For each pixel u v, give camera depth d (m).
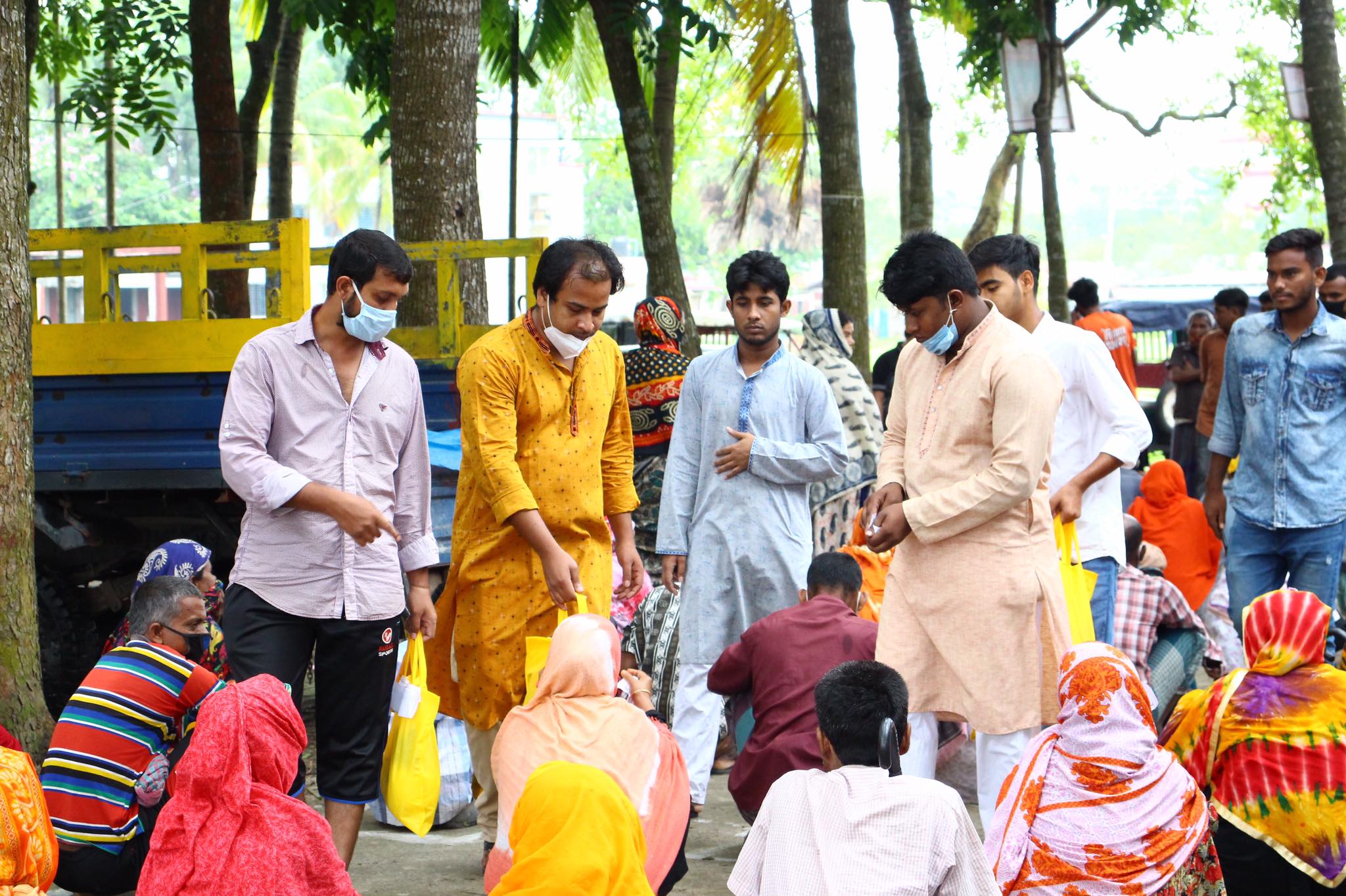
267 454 4.31
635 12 11.01
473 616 4.77
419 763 4.62
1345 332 6.07
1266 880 4.30
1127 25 13.82
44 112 39.75
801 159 14.93
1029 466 4.18
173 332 6.33
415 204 7.81
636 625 6.35
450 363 6.64
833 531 6.79
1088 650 3.95
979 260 5.17
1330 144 10.12
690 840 5.31
